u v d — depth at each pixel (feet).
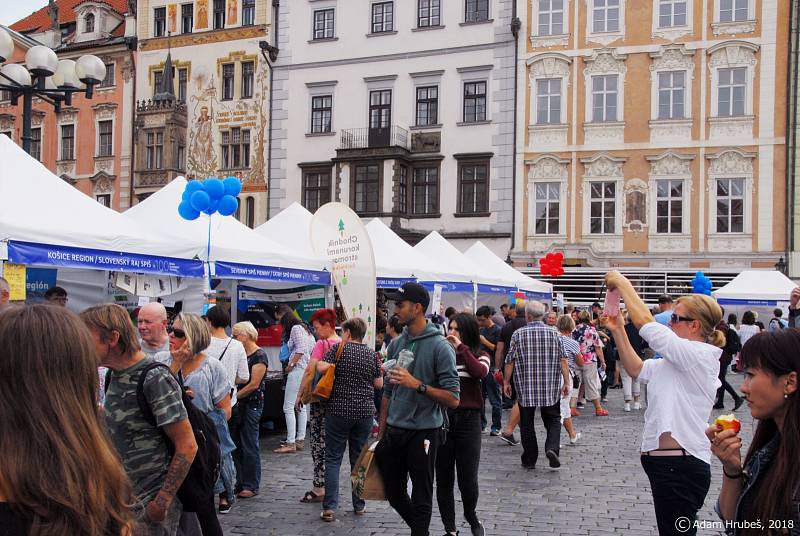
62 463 6.11
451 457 20.63
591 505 24.67
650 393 14.47
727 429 8.96
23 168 29.27
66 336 6.50
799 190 96.58
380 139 111.04
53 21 134.41
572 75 104.27
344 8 114.83
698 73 100.01
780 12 97.30
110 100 125.59
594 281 102.06
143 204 39.40
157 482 12.23
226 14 120.47
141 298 33.32
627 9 102.53
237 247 36.50
